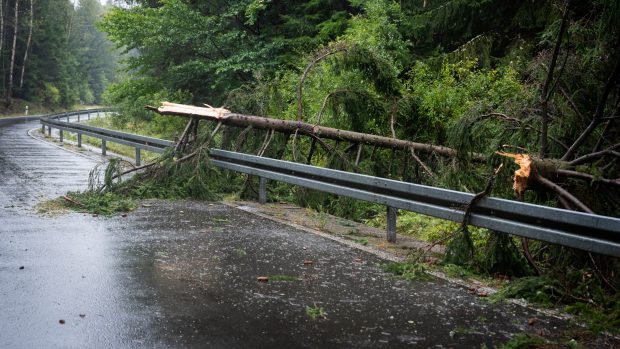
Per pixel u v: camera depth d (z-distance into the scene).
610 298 5.59
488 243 6.95
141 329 4.74
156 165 12.50
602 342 4.68
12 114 67.25
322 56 14.48
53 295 5.57
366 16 21.44
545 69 9.13
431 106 13.45
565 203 6.85
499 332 4.87
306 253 7.59
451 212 7.21
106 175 11.66
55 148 24.47
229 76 25.41
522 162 7.04
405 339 4.66
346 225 9.80
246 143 13.55
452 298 5.82
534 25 17.58
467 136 9.45
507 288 6.02
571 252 6.49
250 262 7.03
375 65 14.10
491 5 19.12
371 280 6.40
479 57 17.92
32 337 4.52
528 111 9.19
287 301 5.57
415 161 12.94
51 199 11.23
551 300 5.80
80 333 4.62
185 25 25.22
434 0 20.19
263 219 10.01
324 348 4.43
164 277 6.29
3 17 70.44
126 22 26.77
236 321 4.98
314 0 24.97
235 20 26.84
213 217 10.05
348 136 12.96
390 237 8.48
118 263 6.81
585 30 8.64
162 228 8.95
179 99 28.48
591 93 8.96
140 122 35.59
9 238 7.93
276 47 24.50
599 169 7.42
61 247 7.50
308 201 11.73
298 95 14.56
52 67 81.56
